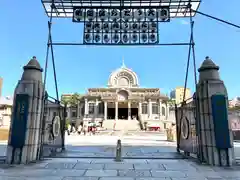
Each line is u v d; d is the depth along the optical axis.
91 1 10.29
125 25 10.47
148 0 10.27
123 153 11.88
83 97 67.44
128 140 25.73
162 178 6.24
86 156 10.28
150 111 64.81
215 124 8.34
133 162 8.78
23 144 8.37
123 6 10.50
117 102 64.94
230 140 8.27
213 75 8.95
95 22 10.53
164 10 10.48
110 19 10.55
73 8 10.59
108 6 10.52
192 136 9.94
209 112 8.62
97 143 19.75
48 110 10.38
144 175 6.58
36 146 8.95
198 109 9.15
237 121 29.94
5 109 54.16
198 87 9.27
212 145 8.33
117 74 76.19
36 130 8.96
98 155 10.80
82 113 68.00
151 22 10.47
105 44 10.34
